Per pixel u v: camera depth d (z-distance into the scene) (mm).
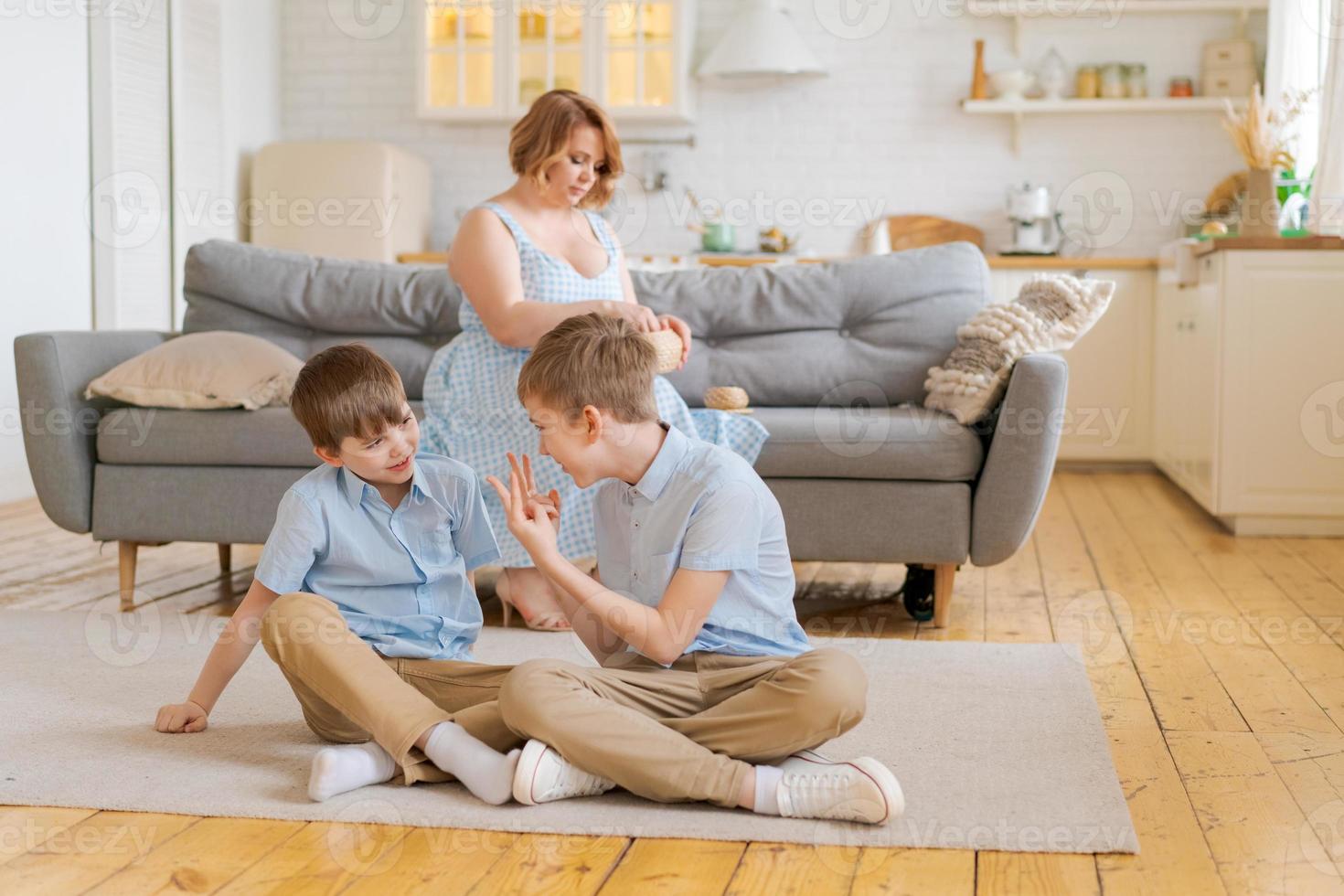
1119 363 5395
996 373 2760
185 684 2258
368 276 3459
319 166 5801
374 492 1882
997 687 2262
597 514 1852
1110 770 1822
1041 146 5941
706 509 1699
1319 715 2127
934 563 2789
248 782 1756
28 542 3805
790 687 1630
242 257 3482
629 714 1644
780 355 3283
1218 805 1715
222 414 2912
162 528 2945
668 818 1622
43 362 2918
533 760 1624
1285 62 4926
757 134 6105
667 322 2721
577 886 1442
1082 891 1438
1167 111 5816
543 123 2818
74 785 1737
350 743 1914
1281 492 3914
